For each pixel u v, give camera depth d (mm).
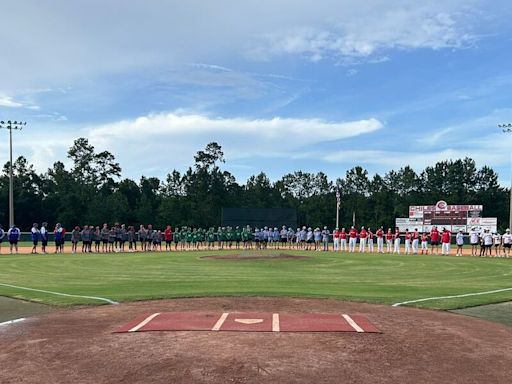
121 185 95625
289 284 17766
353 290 16109
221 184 101688
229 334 9281
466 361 7828
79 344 8703
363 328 9953
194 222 86500
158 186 104938
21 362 7676
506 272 23453
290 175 120250
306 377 6883
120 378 6859
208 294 14617
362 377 6938
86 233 38156
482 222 52562
